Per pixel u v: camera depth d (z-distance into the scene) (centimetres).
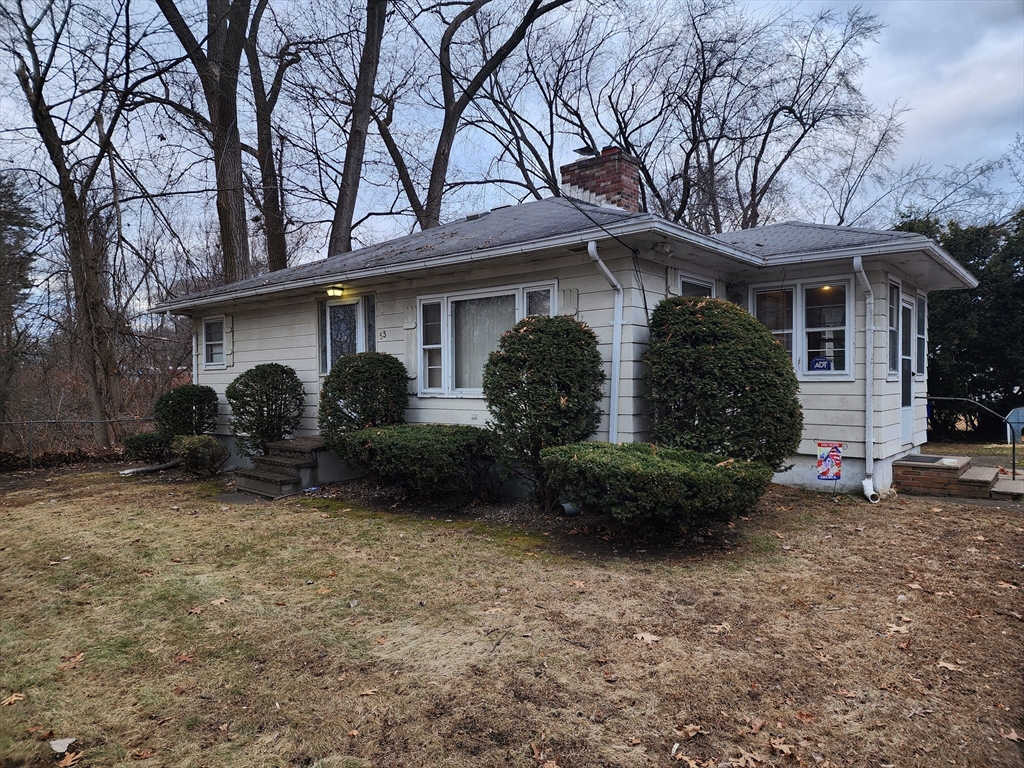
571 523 621
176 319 1775
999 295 1366
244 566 513
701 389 600
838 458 761
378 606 418
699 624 375
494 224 920
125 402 1627
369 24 1588
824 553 517
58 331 1420
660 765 245
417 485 721
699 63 2161
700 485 475
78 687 316
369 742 263
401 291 874
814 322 806
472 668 325
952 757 247
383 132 2019
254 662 339
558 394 617
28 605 436
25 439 1320
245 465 1105
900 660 326
